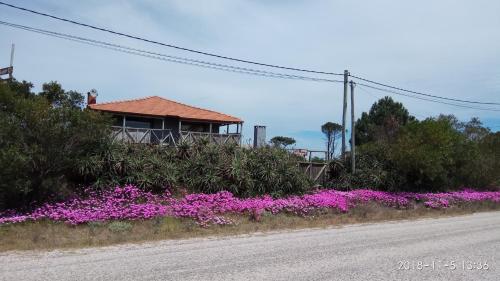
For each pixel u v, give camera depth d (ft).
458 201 87.76
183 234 42.39
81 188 55.31
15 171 44.60
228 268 27.04
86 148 55.26
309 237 42.14
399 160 87.20
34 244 35.17
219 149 69.51
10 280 23.41
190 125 109.70
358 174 86.53
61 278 23.94
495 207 89.66
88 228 42.93
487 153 112.57
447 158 90.17
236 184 64.85
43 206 48.49
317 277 25.09
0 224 42.01
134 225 45.80
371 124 164.14
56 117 48.85
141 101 108.58
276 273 25.91
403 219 63.98
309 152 86.79
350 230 48.78
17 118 47.80
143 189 57.88
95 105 98.99
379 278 25.17
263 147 75.41
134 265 27.61
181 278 24.31
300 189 72.90
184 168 65.00
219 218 50.42
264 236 42.75
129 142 63.21
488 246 37.40
